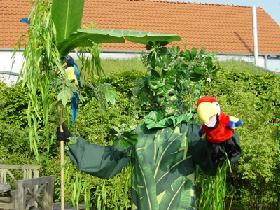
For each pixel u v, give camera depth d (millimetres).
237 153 3889
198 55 4332
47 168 9648
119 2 25859
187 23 25984
